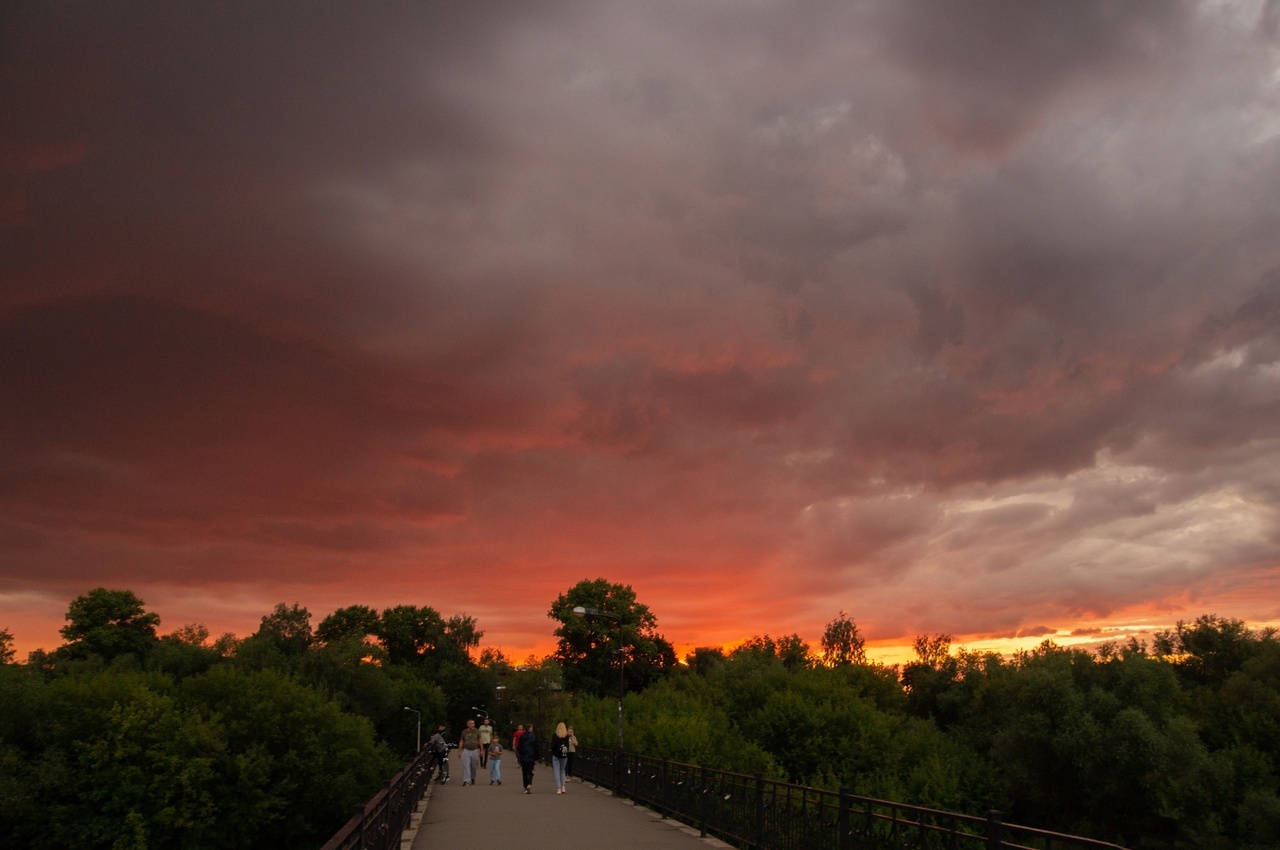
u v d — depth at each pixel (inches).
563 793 1232.8
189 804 1827.0
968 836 348.2
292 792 2039.9
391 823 578.9
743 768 1732.3
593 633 3307.1
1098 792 1764.3
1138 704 1863.9
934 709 3004.4
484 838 725.9
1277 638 2092.8
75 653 2871.6
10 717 1844.2
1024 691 1973.4
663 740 1701.5
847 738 2225.6
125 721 1845.5
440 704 4143.7
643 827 806.5
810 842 524.1
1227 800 1619.1
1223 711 1875.0
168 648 2878.9
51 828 1750.7
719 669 3299.7
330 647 3260.3
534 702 4392.2
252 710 2054.6
